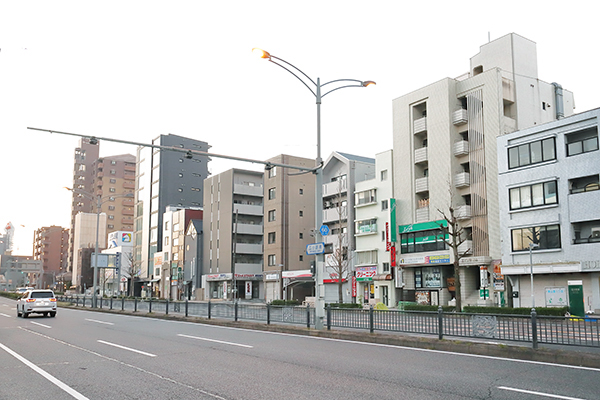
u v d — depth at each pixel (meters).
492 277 38.00
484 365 10.52
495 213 38.62
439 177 43.28
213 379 9.17
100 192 127.38
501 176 36.59
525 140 35.31
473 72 44.97
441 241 42.47
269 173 67.44
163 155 88.25
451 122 43.00
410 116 46.69
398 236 46.38
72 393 8.13
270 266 65.06
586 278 31.31
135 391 8.23
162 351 13.15
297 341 15.52
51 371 10.20
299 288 62.62
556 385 8.40
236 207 69.12
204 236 74.50
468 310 30.23
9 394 8.09
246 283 67.31
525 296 34.59
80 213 122.25
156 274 85.56
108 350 13.41
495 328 12.97
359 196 51.44
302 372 9.82
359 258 51.09
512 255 35.31
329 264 54.22
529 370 9.87
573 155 32.53
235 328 20.88
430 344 13.49
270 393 7.98
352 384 8.60
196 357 11.98
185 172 89.81
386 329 16.23
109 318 28.62
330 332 16.66
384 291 47.75
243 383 8.78
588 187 31.89
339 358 11.69
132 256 93.12
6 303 55.94
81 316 30.88
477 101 41.38
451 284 42.41
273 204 65.94
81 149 137.88
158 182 88.00
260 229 70.31
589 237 31.61
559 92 44.44
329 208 56.44
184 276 76.69
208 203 74.75
